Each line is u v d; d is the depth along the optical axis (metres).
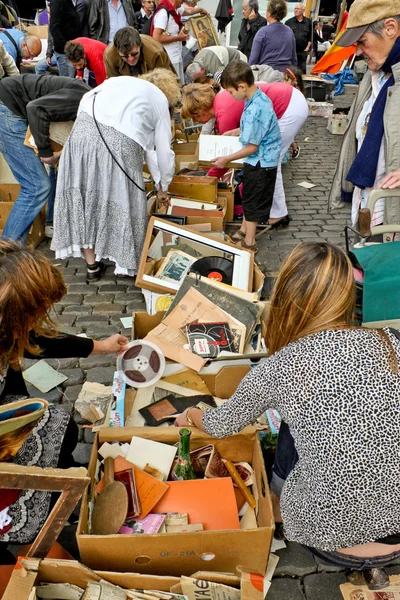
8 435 1.54
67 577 1.64
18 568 1.59
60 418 2.00
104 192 3.61
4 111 3.81
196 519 1.98
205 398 2.53
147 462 2.13
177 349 2.62
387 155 2.82
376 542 1.64
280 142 4.10
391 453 1.44
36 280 1.59
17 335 1.62
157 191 4.41
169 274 3.28
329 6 14.04
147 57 4.65
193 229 3.55
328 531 1.54
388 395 1.43
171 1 6.74
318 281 1.46
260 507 1.99
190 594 1.64
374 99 2.98
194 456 2.22
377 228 2.40
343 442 1.43
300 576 2.06
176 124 6.14
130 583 1.68
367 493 1.46
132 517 1.95
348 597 1.96
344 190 3.49
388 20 2.60
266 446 2.36
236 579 1.62
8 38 5.46
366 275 2.15
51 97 3.66
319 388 1.44
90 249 4.00
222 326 2.73
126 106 3.46
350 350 1.45
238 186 5.16
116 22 7.00
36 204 4.11
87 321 3.62
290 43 7.07
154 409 2.45
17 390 1.99
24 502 1.78
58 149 3.96
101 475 2.11
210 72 6.35
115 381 2.55
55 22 5.98
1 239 1.69
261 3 13.43
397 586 1.99
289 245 4.79
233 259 3.29
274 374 1.51
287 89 4.55
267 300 3.21
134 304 3.84
